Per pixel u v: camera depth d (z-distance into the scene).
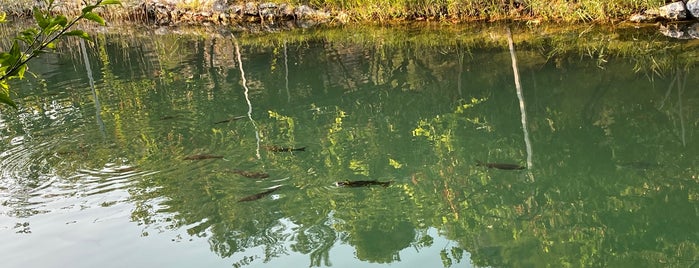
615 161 6.37
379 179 6.27
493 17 14.95
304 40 15.88
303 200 5.71
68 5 24.92
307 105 9.83
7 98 2.32
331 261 4.41
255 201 5.74
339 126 8.47
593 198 5.50
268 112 9.45
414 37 14.41
